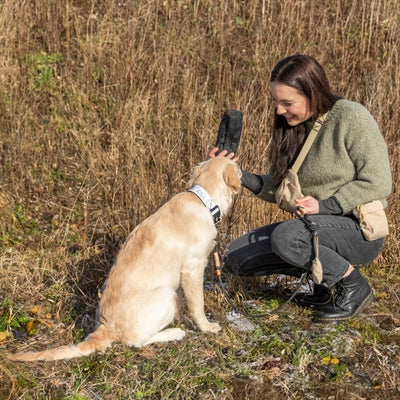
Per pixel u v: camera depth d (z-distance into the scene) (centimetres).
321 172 312
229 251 350
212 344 319
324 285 325
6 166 512
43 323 340
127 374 293
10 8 638
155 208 436
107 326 308
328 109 307
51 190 495
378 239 323
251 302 364
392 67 584
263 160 466
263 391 286
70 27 671
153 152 502
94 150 521
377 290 382
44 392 281
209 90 607
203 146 491
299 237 312
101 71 615
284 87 298
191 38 643
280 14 670
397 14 695
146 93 580
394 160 460
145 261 306
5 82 581
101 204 480
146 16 660
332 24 694
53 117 567
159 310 305
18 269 392
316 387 289
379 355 312
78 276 389
